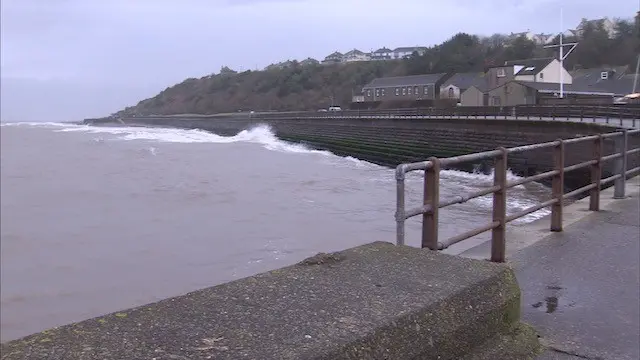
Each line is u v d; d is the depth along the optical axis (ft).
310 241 48.24
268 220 58.44
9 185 90.89
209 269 41.93
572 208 24.71
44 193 82.38
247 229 54.44
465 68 331.57
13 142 193.47
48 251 48.52
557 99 157.69
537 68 225.76
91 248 48.93
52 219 62.49
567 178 79.51
